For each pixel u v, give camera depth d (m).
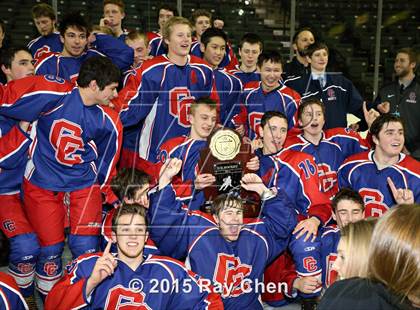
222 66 4.38
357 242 1.43
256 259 2.41
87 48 3.60
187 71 3.25
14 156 2.54
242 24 6.62
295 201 2.72
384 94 4.15
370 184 2.85
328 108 3.51
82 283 2.07
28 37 6.12
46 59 3.57
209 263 2.32
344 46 6.86
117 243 2.15
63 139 2.52
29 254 2.58
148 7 5.41
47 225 2.55
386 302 1.19
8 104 2.45
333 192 2.98
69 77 3.57
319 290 2.54
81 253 2.44
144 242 2.12
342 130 3.23
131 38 3.90
